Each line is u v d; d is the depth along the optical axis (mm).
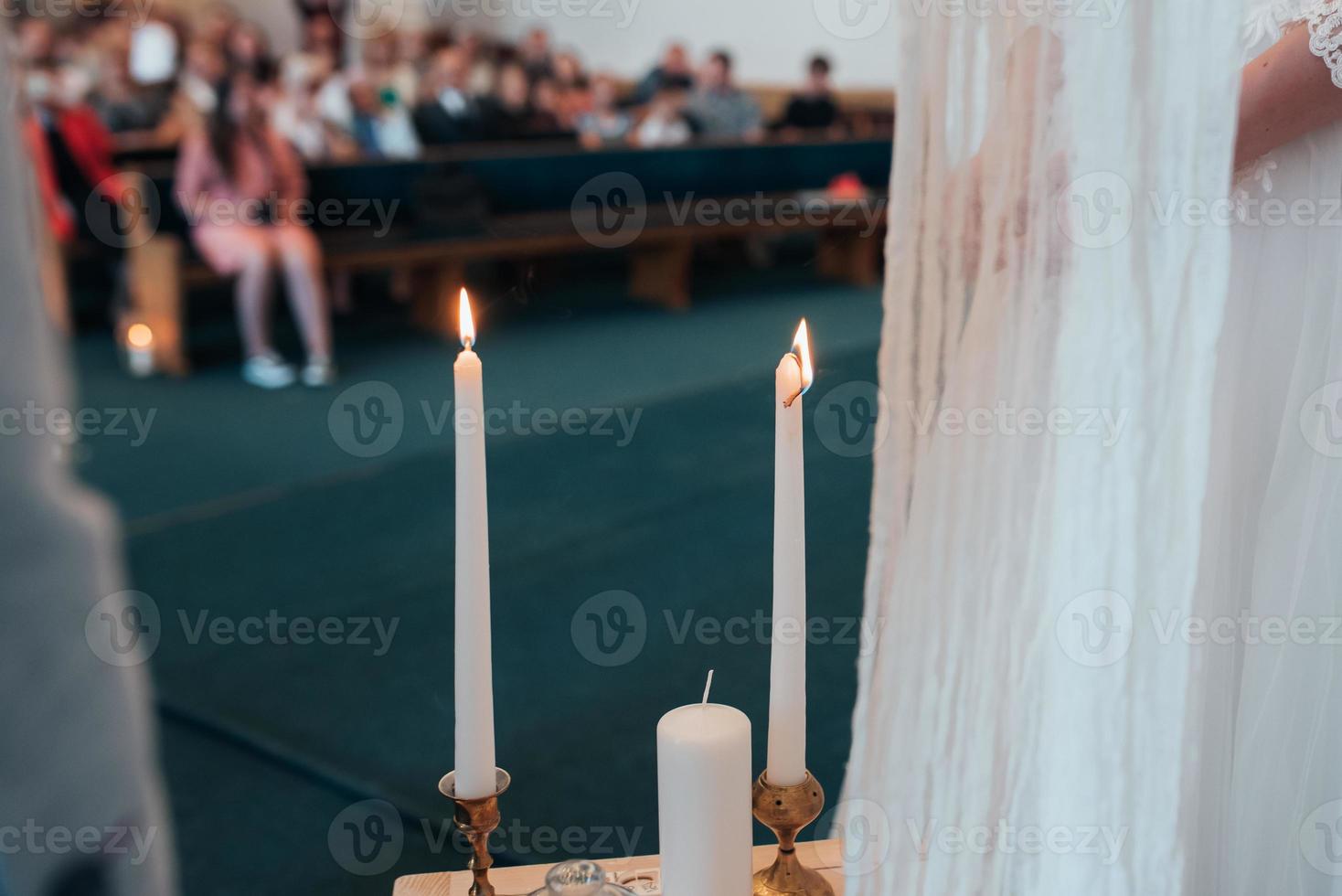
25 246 220
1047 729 669
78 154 4410
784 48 7371
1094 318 622
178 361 4422
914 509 645
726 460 3383
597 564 2670
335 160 4938
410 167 5070
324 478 3307
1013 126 621
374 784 1815
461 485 698
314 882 1567
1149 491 627
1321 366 846
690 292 5840
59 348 230
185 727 1991
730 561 2666
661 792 700
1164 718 646
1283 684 869
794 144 6090
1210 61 582
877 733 660
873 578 647
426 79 5801
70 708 216
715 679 2119
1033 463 648
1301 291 844
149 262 4391
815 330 4930
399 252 4734
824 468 3301
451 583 2578
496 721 2004
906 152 609
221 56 4949
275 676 2170
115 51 5043
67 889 221
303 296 4281
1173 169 596
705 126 6523
